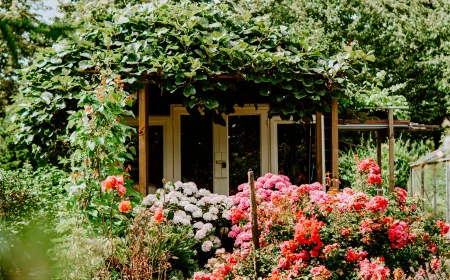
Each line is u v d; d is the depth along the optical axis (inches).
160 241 192.2
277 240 191.2
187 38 284.4
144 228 189.2
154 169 358.6
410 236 197.5
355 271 173.8
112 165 211.0
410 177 539.8
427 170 491.8
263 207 203.0
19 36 102.6
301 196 203.0
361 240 186.7
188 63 277.0
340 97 284.0
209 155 359.9
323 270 163.8
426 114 746.8
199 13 307.0
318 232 181.2
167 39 293.4
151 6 309.9
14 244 140.9
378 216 190.7
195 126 360.5
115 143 210.1
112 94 211.9
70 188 198.1
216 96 296.5
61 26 103.5
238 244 223.3
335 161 289.7
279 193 237.3
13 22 100.2
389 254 192.4
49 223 241.9
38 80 288.4
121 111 215.9
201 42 292.2
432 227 220.7
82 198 199.9
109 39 283.6
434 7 776.3
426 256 204.2
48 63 292.4
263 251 183.6
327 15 703.7
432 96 743.1
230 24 312.7
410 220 219.5
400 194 224.4
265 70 281.6
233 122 360.8
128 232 196.2
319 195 202.4
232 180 359.6
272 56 278.4
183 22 301.1
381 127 373.4
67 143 243.8
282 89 287.0
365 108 366.0
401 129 405.1
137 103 344.2
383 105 388.5
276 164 358.9
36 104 277.9
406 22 710.5
